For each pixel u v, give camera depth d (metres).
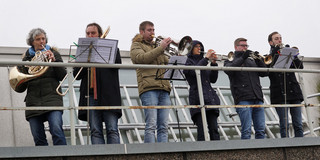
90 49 7.33
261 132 8.80
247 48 9.20
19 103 10.40
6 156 6.36
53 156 6.55
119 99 7.86
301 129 9.32
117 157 6.82
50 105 7.67
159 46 7.95
